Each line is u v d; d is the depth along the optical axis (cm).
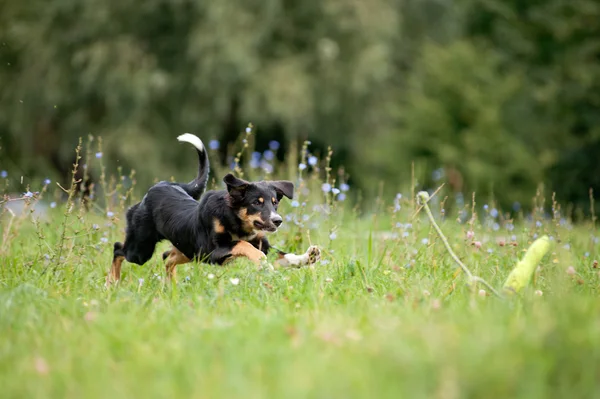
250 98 2877
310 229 1255
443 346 539
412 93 2745
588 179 2983
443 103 2628
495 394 498
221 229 968
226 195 978
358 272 918
